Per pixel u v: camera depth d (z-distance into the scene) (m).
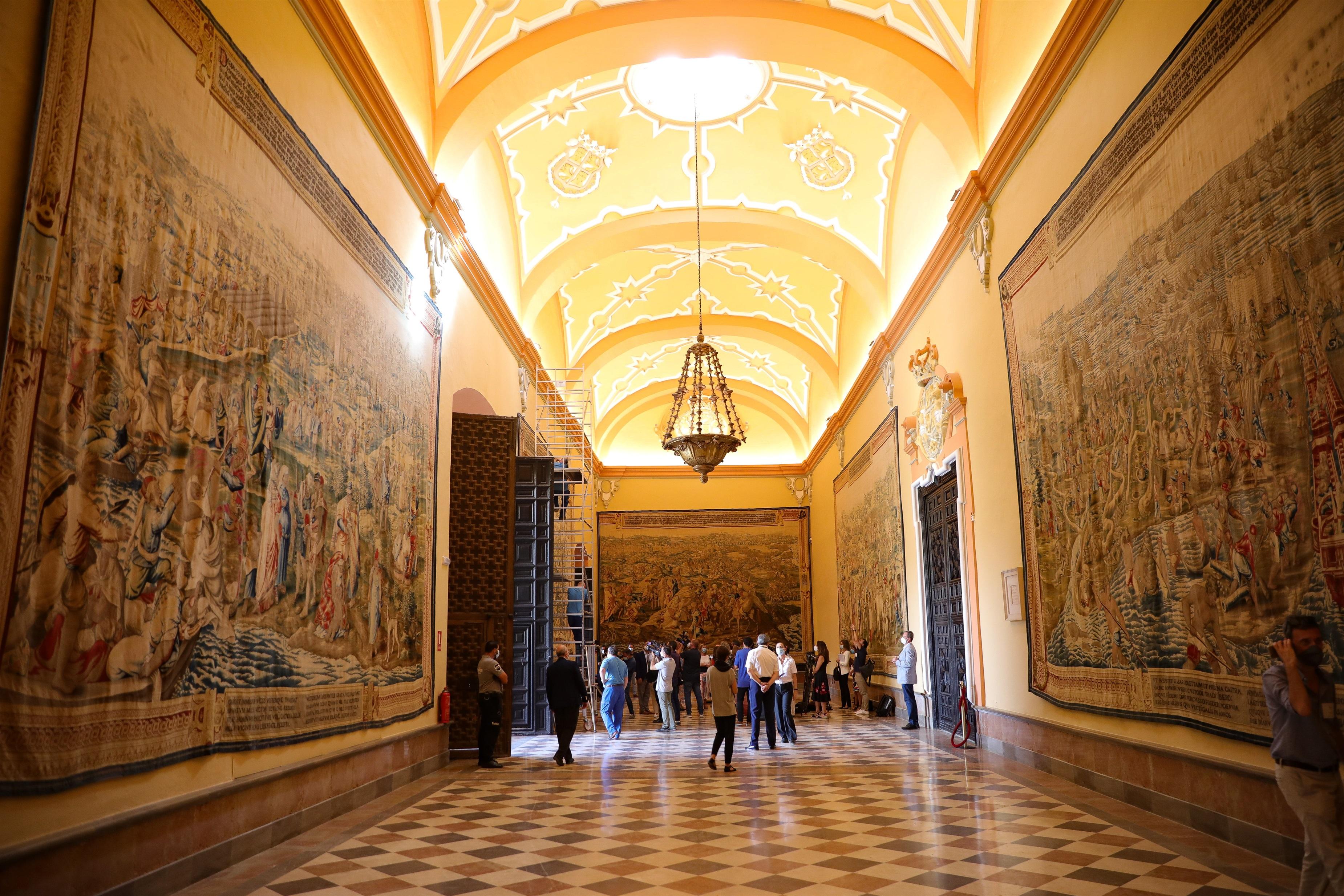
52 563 4.36
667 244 18.44
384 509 9.50
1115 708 8.12
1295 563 5.46
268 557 6.71
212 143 6.02
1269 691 4.51
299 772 7.25
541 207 16.88
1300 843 5.52
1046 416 9.66
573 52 11.89
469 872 5.95
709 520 31.78
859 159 16.12
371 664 9.04
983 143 11.66
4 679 4.03
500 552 13.34
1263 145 5.76
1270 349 5.71
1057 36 8.78
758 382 30.66
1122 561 7.91
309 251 7.63
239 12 6.57
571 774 11.04
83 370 4.63
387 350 9.72
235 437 6.24
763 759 12.20
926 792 8.98
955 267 13.07
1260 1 5.78
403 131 9.93
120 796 4.93
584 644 18.86
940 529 14.95
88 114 4.71
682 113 15.43
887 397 18.19
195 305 5.76
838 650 25.73
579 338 23.55
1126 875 5.54
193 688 5.65
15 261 4.18
